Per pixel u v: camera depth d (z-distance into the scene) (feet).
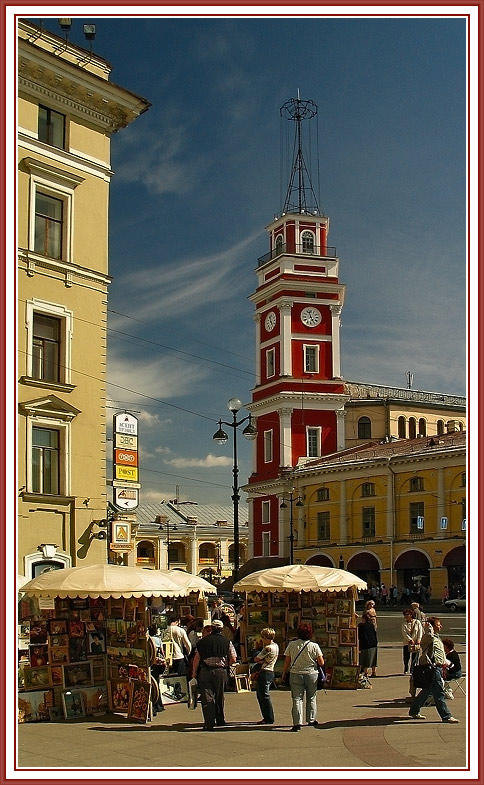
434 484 188.34
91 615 56.95
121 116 101.30
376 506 202.59
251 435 103.40
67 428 91.40
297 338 246.47
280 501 236.63
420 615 70.23
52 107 94.32
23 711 52.49
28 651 57.93
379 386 299.79
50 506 88.79
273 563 233.96
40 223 92.32
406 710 54.39
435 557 185.26
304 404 243.81
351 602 67.26
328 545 213.87
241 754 41.11
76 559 90.63
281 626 71.97
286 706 58.54
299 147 258.98
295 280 245.86
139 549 311.27
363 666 71.87
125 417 100.73
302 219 253.24
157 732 48.37
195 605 84.33
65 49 96.07
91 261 96.73
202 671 49.73
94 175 98.32
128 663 54.80
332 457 230.89
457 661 60.90
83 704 54.80
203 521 327.47
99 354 96.48
